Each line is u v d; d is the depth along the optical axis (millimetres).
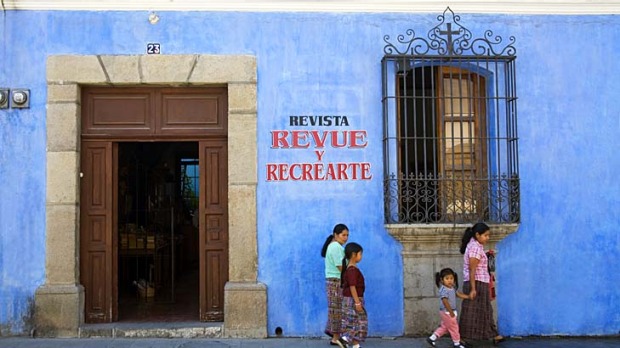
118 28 7730
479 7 8055
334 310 7223
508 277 7887
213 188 7918
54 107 7609
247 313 7605
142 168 9844
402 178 7758
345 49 7914
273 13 7875
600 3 8172
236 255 7648
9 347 7051
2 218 7520
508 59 7941
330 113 7844
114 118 7887
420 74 8195
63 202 7555
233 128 7723
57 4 7664
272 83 7816
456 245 7789
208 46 7789
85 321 7770
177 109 7930
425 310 7742
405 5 7949
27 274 7504
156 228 9977
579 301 7957
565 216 8016
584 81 8164
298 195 7746
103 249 7828
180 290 10148
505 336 7840
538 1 8078
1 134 7578
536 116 8070
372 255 7754
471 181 7832
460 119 7836
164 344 7273
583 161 8094
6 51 7633
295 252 7707
